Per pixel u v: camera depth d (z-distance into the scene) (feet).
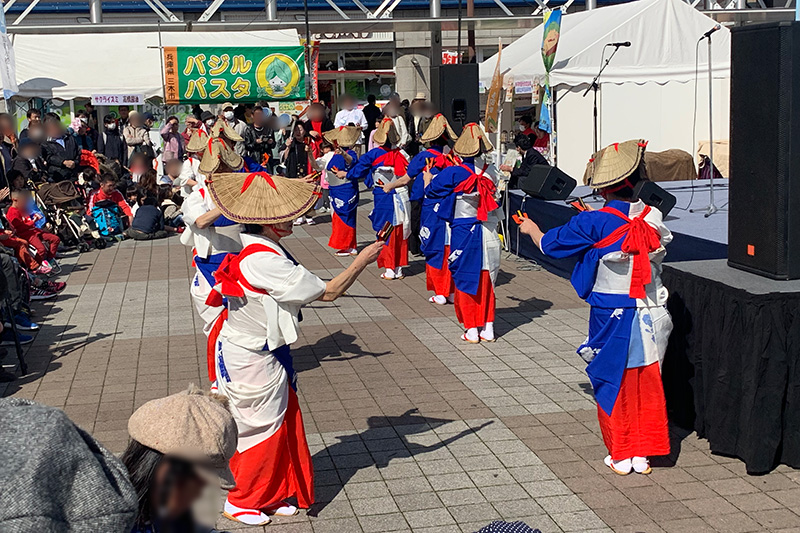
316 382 23.66
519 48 54.95
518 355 25.82
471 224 26.40
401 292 34.81
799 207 17.85
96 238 45.68
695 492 16.79
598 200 40.52
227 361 15.35
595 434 19.72
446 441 19.47
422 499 16.72
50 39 54.49
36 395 23.03
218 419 6.76
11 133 45.60
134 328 29.76
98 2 60.34
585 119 54.39
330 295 14.92
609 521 15.69
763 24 17.98
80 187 50.88
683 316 19.34
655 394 17.40
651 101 54.13
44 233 39.29
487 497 16.74
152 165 56.85
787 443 17.60
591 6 64.95
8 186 37.37
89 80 52.60
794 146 17.67
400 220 36.63
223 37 56.70
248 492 15.74
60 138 50.98
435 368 24.75
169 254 43.83
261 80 53.67
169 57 52.01
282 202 14.92
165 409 6.67
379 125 37.09
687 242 29.76
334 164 41.29
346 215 41.81
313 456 18.78
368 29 65.26
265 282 14.69
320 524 15.84
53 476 5.26
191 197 21.95
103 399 22.61
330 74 86.33
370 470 18.03
